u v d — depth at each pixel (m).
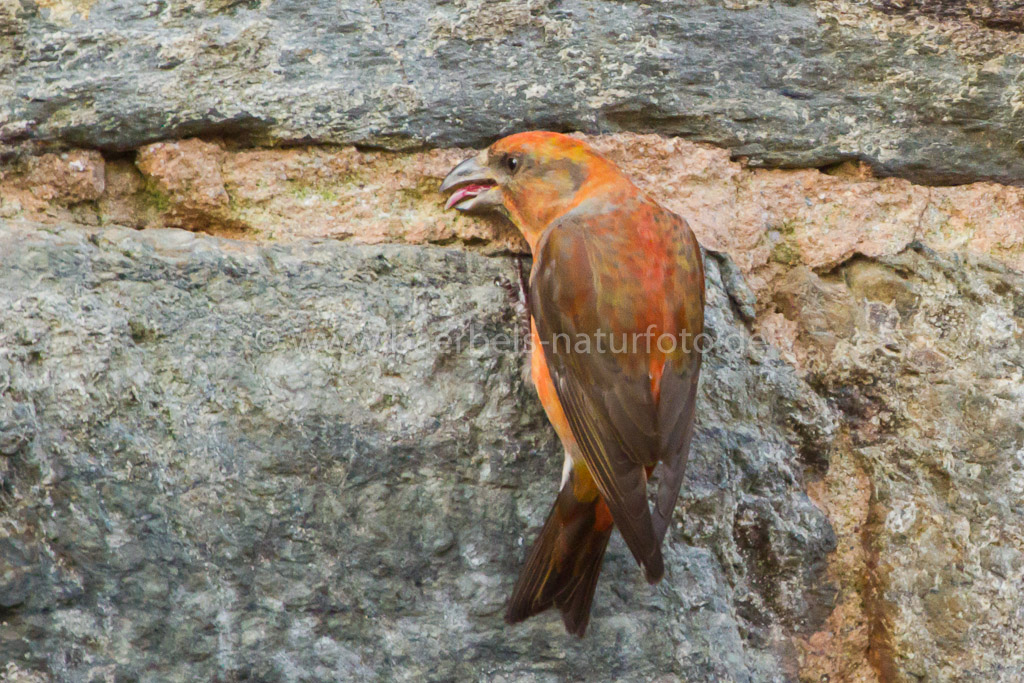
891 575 6.15
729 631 5.83
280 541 5.30
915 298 6.43
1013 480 6.20
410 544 5.49
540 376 5.62
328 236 5.91
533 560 5.46
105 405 5.15
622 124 6.32
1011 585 6.07
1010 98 6.58
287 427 5.39
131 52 5.70
